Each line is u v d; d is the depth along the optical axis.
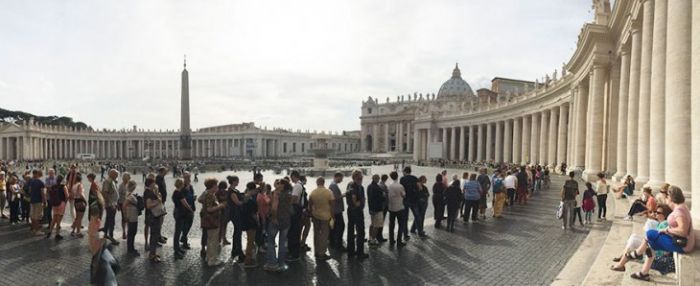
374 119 152.00
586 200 14.40
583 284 7.70
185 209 11.17
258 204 10.84
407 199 12.77
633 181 18.84
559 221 15.43
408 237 13.05
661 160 15.46
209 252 10.30
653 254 7.66
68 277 9.45
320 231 10.78
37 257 11.02
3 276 9.53
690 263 7.02
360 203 10.82
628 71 24.30
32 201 13.73
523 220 15.78
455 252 11.27
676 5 12.28
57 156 117.88
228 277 9.45
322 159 60.28
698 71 7.76
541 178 26.89
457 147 100.12
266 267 9.88
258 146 137.12
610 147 27.88
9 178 16.09
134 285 8.94
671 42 12.49
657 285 7.32
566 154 43.28
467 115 82.19
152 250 10.62
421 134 102.38
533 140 53.91
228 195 10.79
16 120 124.56
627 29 23.16
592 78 29.50
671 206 8.09
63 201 13.05
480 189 15.81
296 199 10.71
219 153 144.88
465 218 15.69
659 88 15.56
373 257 10.94
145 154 136.38
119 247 12.04
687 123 12.02
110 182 12.37
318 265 10.30
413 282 8.93
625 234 11.38
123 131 140.75
